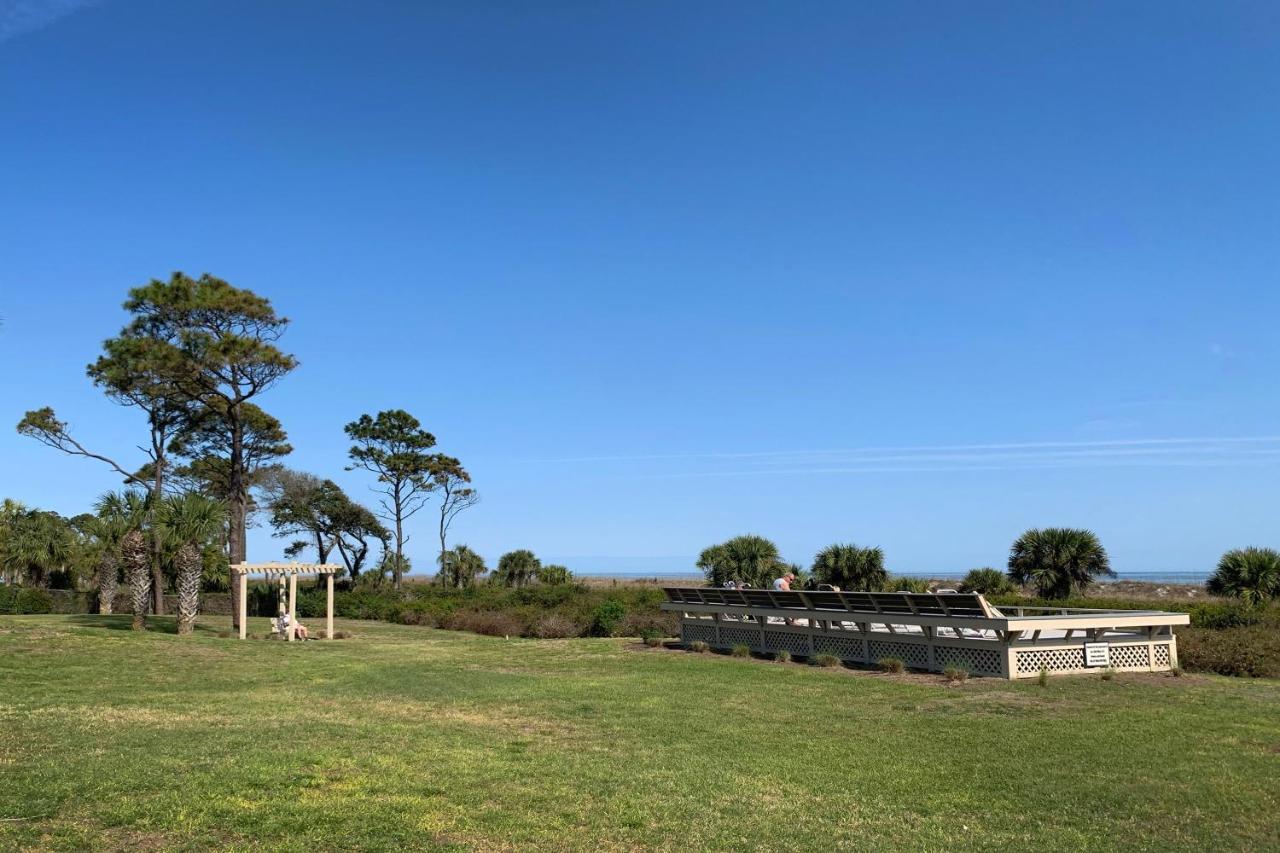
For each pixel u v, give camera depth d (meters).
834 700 12.36
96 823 5.92
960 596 14.39
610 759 8.47
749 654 18.53
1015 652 14.27
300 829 5.94
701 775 7.86
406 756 8.26
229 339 28.45
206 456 41.62
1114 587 44.75
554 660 17.91
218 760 7.78
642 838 6.03
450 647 21.16
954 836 6.23
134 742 8.55
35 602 35.78
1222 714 11.03
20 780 6.86
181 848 5.52
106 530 23.52
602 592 36.38
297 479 52.66
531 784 7.35
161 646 18.69
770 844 5.96
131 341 28.09
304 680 14.66
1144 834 6.32
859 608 16.53
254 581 44.16
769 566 33.00
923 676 14.74
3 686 12.91
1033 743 9.38
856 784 7.68
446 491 60.19
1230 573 26.44
